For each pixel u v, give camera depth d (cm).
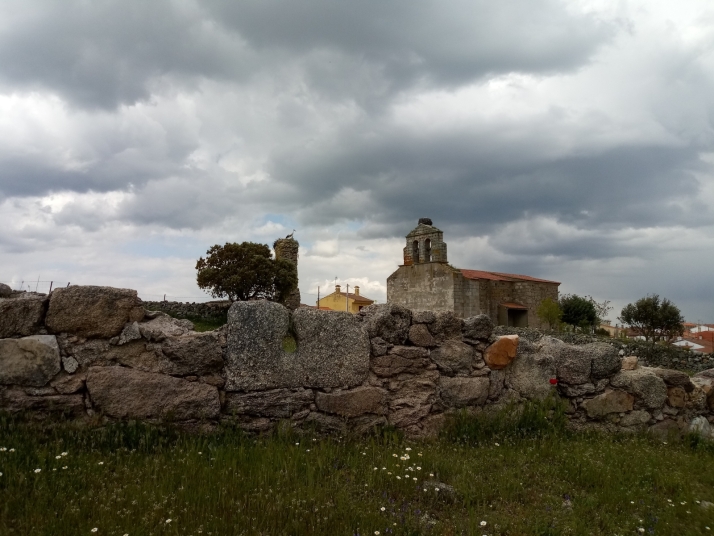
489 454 653
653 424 885
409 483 519
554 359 852
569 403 854
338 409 657
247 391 609
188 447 534
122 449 506
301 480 491
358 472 532
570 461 636
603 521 480
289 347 753
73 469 456
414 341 737
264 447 560
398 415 702
